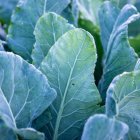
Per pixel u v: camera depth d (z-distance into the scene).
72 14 1.33
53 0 1.28
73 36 0.93
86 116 0.96
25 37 1.26
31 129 0.81
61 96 0.97
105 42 1.31
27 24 1.26
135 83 0.89
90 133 0.76
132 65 1.09
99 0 1.66
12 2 1.78
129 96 0.91
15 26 1.26
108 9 1.32
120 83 0.87
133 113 0.94
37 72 0.92
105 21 1.31
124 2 1.48
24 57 1.25
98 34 1.45
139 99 0.92
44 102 0.92
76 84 0.95
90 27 1.47
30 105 0.92
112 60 1.11
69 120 0.97
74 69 0.95
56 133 0.98
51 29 1.09
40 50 1.09
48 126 0.98
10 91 0.90
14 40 1.26
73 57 0.94
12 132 0.84
